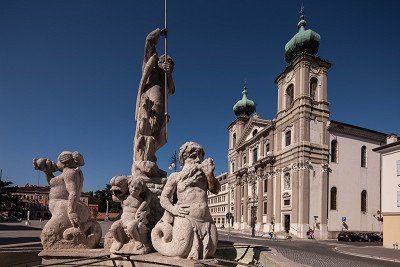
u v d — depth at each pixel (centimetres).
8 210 6888
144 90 764
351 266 1573
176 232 434
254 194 4981
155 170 665
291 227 4106
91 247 539
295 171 4153
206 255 432
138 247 457
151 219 514
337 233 4016
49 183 559
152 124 737
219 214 7944
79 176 554
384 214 2909
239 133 6494
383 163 2998
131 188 495
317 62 4328
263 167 5038
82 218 539
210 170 452
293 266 399
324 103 4262
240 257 586
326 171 4119
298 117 4225
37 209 7731
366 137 4450
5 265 495
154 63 762
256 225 5128
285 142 4522
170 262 413
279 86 4778
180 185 454
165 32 786
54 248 517
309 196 4025
